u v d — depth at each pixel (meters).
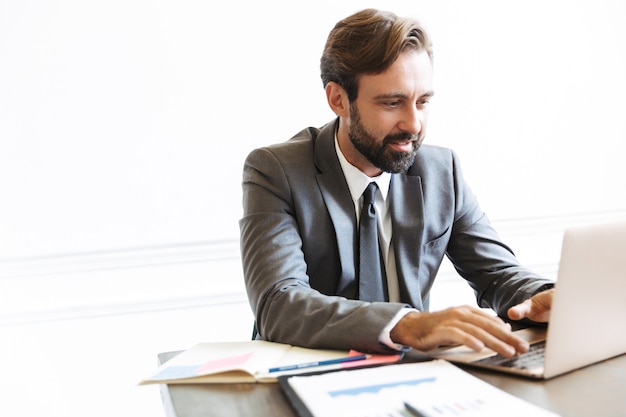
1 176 2.31
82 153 2.37
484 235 1.57
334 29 1.40
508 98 2.82
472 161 2.80
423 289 1.52
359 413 0.79
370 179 1.46
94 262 2.40
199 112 2.47
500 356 1.00
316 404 0.81
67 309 2.37
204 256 2.51
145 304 2.45
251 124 2.53
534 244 2.89
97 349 2.41
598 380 0.92
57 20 2.32
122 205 2.42
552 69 2.85
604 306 0.97
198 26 2.45
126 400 2.43
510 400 0.81
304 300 1.17
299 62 2.56
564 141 2.89
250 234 1.38
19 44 2.29
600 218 2.96
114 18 2.37
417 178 1.50
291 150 1.49
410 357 1.02
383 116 1.33
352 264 1.42
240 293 2.54
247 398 0.89
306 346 1.11
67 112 2.35
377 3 2.63
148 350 2.46
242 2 2.49
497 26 2.78
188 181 2.48
